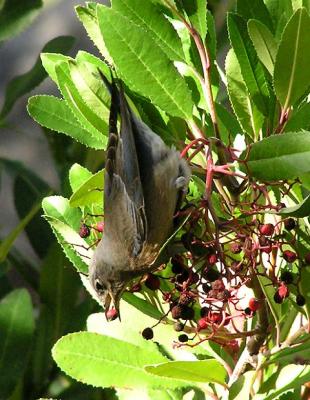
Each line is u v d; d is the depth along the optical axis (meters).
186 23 2.84
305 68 2.81
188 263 2.84
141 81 2.83
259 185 2.81
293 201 2.85
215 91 2.87
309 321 2.84
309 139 2.78
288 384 2.84
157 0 2.87
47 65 2.90
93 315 2.91
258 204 2.81
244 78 2.85
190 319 2.81
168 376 2.83
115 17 2.82
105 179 2.81
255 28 2.82
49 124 2.89
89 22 2.87
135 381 2.87
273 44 2.82
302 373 2.85
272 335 2.86
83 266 2.89
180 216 2.81
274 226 2.81
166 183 2.81
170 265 2.87
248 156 2.79
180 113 2.84
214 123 2.83
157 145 2.81
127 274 2.84
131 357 2.87
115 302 2.85
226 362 2.87
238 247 2.80
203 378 2.84
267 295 2.81
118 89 2.79
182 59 2.86
